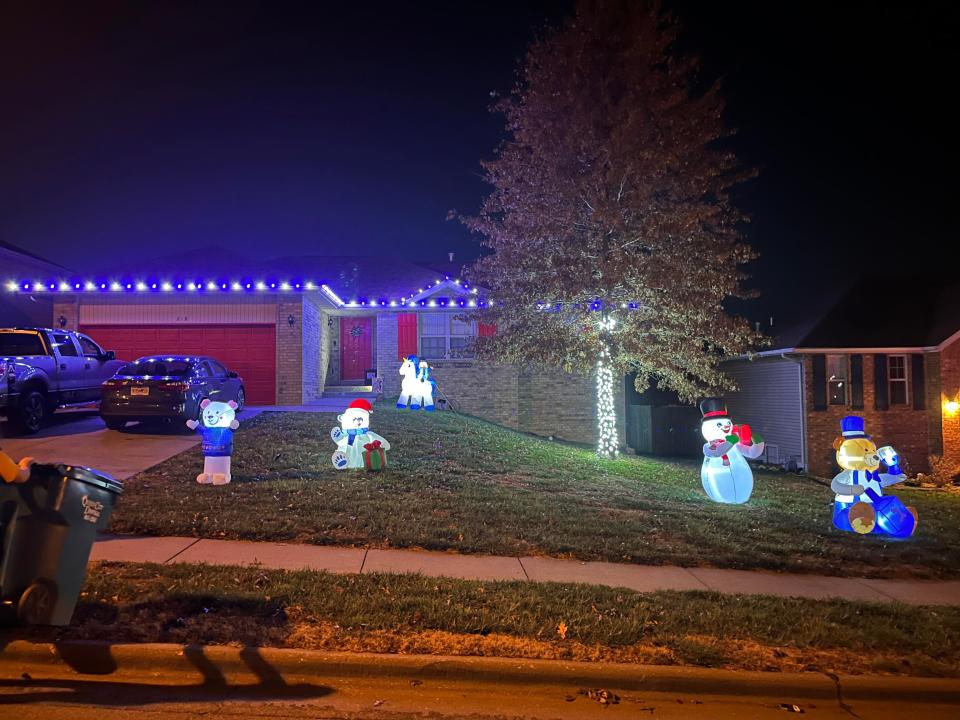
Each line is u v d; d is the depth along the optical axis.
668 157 15.19
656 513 10.62
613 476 13.88
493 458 14.25
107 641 5.13
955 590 7.85
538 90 16.58
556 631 5.74
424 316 23.92
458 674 5.15
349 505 9.72
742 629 6.03
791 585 7.73
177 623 5.47
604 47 16.36
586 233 16.31
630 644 5.61
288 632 5.45
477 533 8.89
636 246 15.92
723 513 10.95
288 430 14.91
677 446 24.12
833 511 10.41
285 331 20.67
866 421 22.44
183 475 11.16
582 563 8.12
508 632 5.71
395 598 6.25
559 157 16.12
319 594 6.24
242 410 17.58
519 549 8.45
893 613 6.71
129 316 20.62
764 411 25.03
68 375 15.00
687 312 15.27
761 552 8.87
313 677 5.08
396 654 5.20
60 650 5.04
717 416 12.16
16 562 4.89
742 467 11.96
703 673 5.21
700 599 6.80
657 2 15.99
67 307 20.47
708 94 15.78
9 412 13.38
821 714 5.02
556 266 15.84
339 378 26.61
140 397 14.11
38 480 4.96
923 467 22.36
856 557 8.91
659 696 5.15
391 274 27.73
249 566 7.09
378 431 15.59
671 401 26.81
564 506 10.63
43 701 4.60
